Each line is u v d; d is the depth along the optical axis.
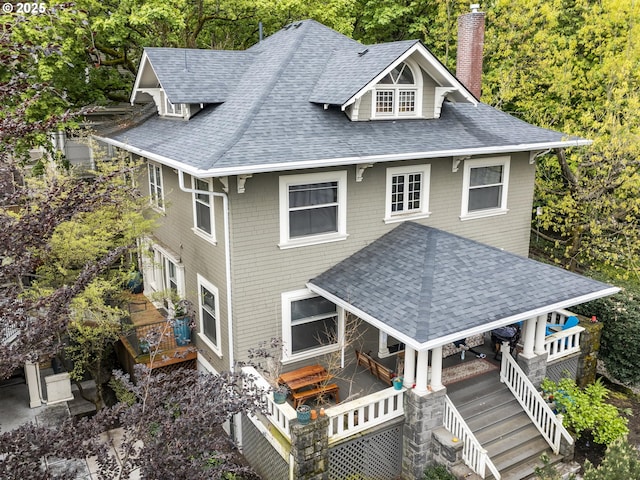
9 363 6.27
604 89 20.80
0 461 6.13
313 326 13.95
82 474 11.80
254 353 12.04
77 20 18.12
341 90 13.62
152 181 17.91
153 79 17.12
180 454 6.64
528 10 22.19
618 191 19.27
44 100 18.45
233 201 12.13
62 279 12.81
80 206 6.71
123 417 7.14
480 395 12.81
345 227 13.93
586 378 15.27
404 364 12.25
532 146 15.80
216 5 23.47
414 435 11.38
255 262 12.74
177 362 15.17
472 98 15.45
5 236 6.17
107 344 16.67
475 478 10.79
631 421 14.39
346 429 11.12
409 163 14.65
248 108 13.52
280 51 16.06
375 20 28.70
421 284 11.98
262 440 11.95
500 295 11.73
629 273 19.97
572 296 12.01
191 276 15.22
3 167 6.95
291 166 11.65
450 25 25.80
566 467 11.98
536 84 22.64
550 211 21.20
